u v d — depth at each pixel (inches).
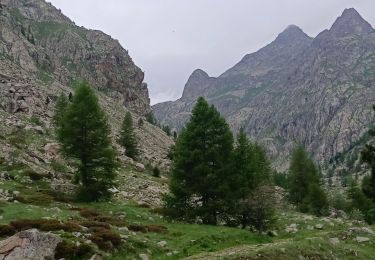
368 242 1393.9
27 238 874.1
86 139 1876.2
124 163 3437.5
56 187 1910.7
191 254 1163.3
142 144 5241.1
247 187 1815.9
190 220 1736.0
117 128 5590.6
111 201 1955.0
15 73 6097.4
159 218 1708.9
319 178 3873.0
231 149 1844.2
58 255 906.1
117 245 1055.6
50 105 4857.3
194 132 1790.1
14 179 1877.5
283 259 1039.6
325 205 3319.4
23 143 2741.1
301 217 2282.2
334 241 1373.0
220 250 1205.1
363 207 3481.8
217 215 1790.1
